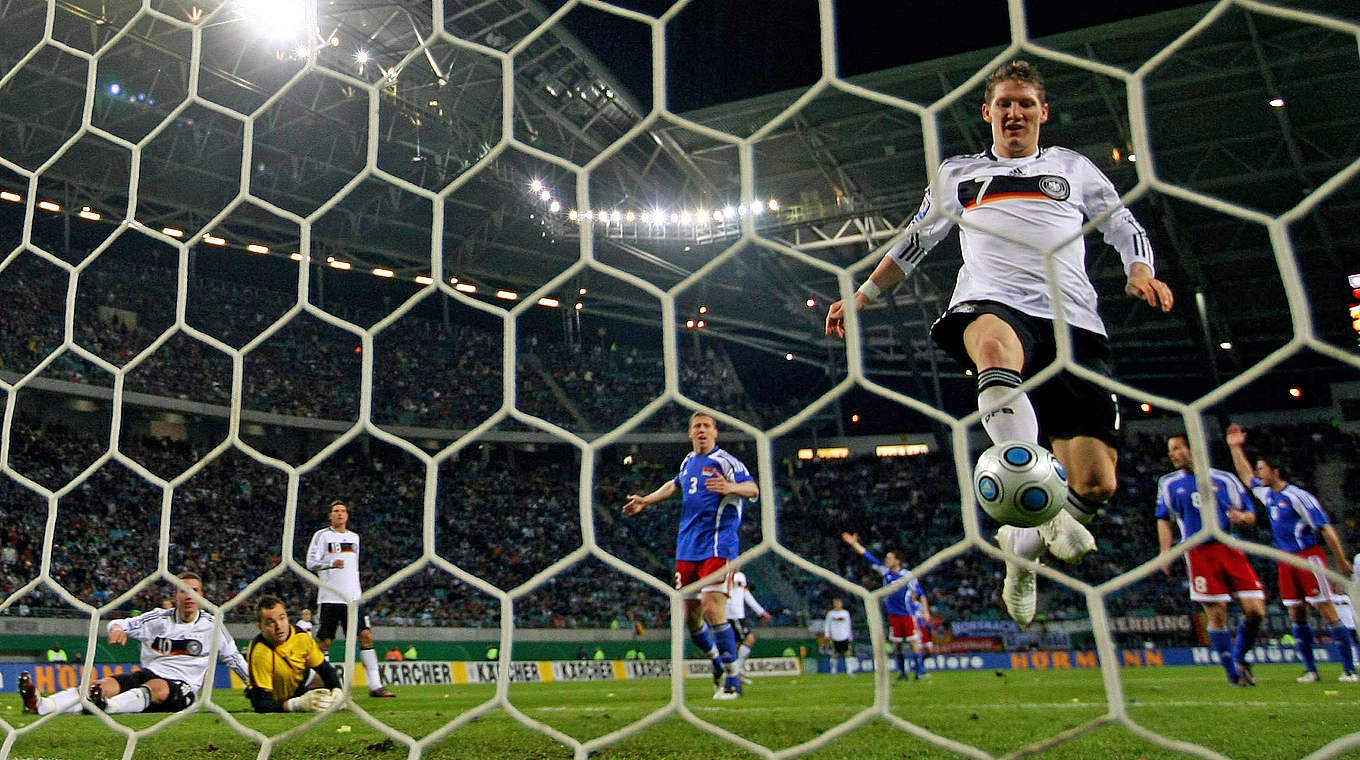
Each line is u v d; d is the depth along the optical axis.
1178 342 29.89
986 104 3.19
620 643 23.94
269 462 2.34
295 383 28.28
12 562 18.50
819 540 29.61
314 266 30.20
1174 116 20.11
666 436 31.98
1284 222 1.35
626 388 33.56
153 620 6.04
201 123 23.11
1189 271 25.56
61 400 23.92
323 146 24.64
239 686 14.69
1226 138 20.88
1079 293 2.95
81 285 26.16
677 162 23.02
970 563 28.12
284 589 22.34
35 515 20.41
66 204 24.02
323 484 26.61
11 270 24.97
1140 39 16.97
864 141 21.42
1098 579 25.72
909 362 28.77
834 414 34.22
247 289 29.84
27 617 17.42
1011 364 2.64
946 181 3.18
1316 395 31.27
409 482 28.28
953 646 24.20
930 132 1.64
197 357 26.84
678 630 1.74
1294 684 7.06
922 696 7.03
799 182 24.27
